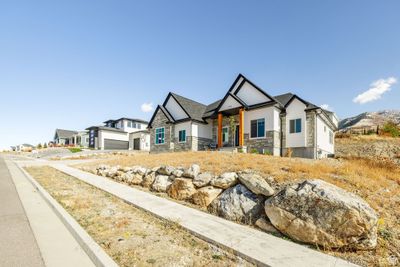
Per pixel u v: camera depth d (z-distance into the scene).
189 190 8.26
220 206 6.80
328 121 21.56
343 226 4.54
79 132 58.25
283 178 7.36
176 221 5.83
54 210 7.10
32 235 5.20
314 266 3.78
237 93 21.78
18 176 14.47
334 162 10.65
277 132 19.02
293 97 19.22
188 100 28.17
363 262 4.08
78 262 4.07
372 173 8.32
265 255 4.12
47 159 30.00
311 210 4.95
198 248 4.56
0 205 7.62
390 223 5.16
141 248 4.49
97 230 5.37
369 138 31.36
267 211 5.62
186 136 24.05
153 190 9.96
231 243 4.60
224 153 14.43
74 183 11.71
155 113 28.38
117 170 13.75
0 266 3.88
